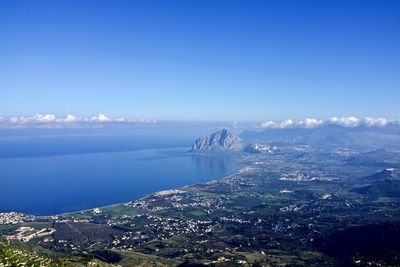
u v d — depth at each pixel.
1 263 183.75
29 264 194.50
